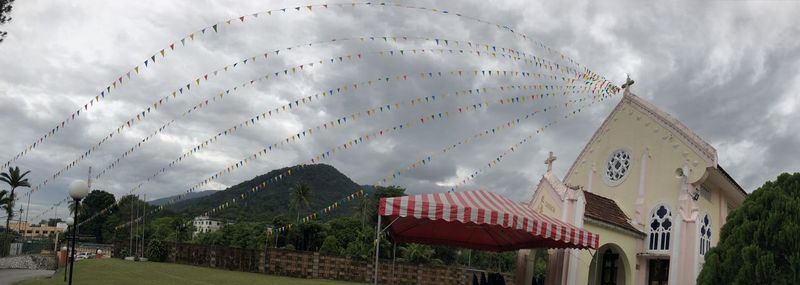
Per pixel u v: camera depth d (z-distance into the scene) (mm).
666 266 25453
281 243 69000
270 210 105812
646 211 26703
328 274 41781
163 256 50844
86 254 71250
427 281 42156
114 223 90812
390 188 71688
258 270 42062
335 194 131625
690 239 24219
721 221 27688
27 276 35844
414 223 21219
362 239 61781
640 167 27734
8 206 74562
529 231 16922
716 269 18188
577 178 31109
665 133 27125
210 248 46406
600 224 23953
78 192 16266
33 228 121500
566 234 17719
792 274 16781
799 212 17391
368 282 41656
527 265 24906
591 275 26844
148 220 93750
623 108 29578
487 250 24016
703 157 25281
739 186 27859
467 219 16203
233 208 99625
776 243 17250
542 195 25203
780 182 18938
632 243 25641
